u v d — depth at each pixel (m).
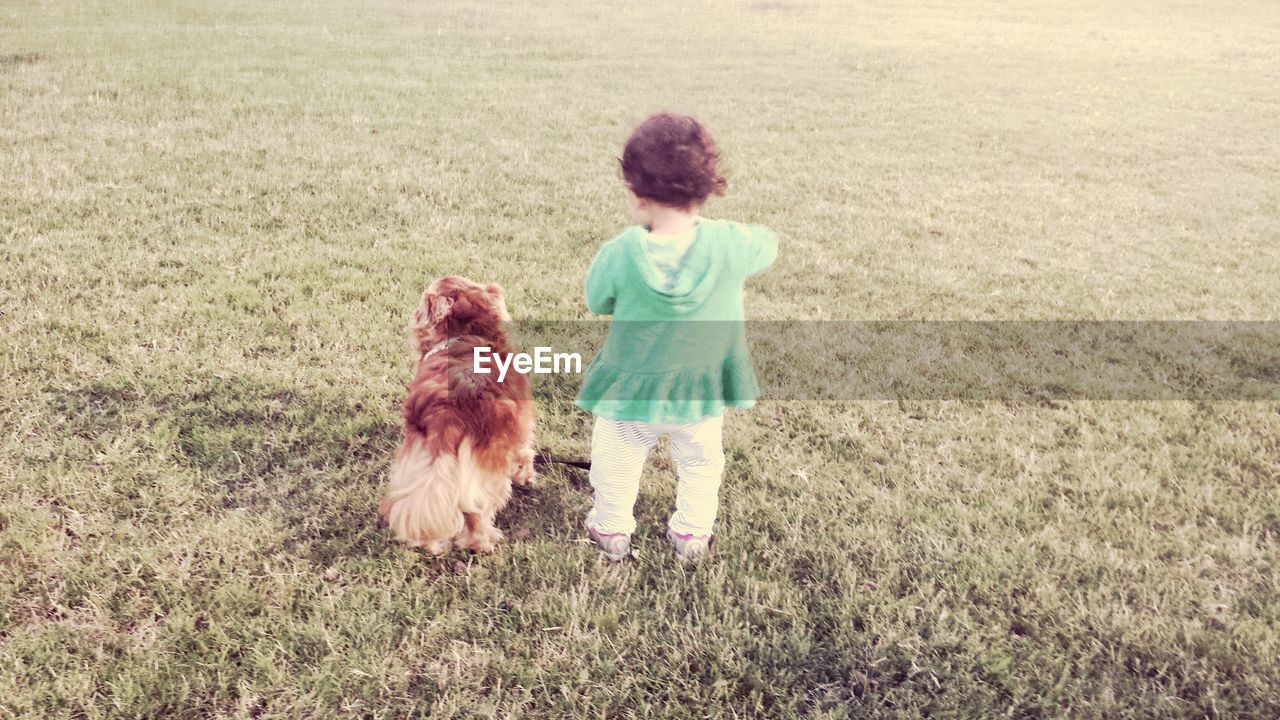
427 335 3.25
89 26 14.85
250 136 8.97
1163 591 3.18
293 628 2.83
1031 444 4.18
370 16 18.50
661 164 2.45
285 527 3.34
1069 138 11.24
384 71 13.15
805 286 6.11
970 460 4.03
